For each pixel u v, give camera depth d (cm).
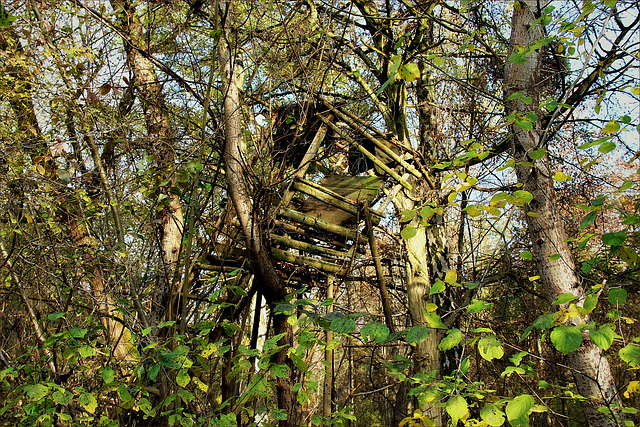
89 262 523
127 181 531
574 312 239
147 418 463
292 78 576
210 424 329
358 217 657
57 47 488
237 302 584
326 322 319
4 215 533
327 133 792
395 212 829
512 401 245
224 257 582
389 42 816
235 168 488
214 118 505
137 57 574
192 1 520
